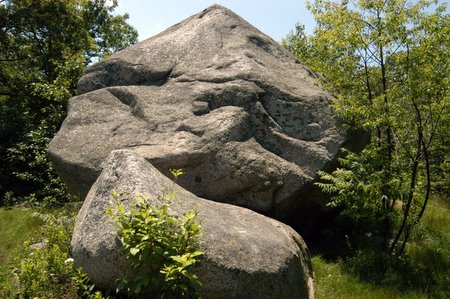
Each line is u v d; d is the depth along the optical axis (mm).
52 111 13516
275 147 7129
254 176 6629
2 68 18094
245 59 7957
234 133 6887
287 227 5836
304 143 7180
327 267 6629
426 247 7520
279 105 7484
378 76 7750
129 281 4180
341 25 7629
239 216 5430
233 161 6660
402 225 7027
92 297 4309
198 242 4289
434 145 7562
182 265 3959
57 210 9047
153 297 4207
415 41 6980
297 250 5191
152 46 8797
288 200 6871
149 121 7207
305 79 8570
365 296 5840
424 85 6586
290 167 6918
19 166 12320
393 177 6863
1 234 7984
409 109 7090
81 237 4570
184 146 6688
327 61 8758
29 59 17859
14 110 14133
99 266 4301
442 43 6961
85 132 7391
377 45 7297
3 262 6344
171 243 4121
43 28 17531
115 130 7266
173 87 7836
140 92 7828
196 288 4090
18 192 11812
